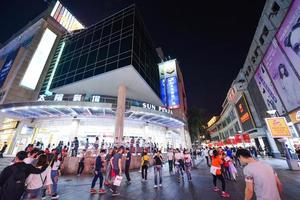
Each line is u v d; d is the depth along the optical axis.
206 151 19.27
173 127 35.34
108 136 24.86
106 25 30.23
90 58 27.44
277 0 21.73
